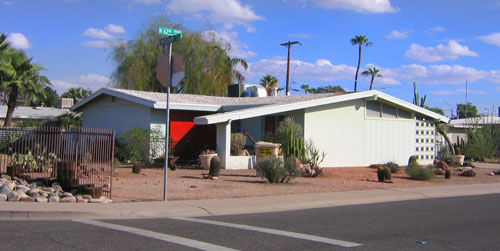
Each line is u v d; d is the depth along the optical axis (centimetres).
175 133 2427
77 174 1365
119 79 3834
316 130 2347
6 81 2802
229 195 1353
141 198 1255
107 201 1188
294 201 1283
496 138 3281
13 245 748
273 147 1962
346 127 2456
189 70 3953
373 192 1509
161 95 2580
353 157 2481
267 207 1206
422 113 2720
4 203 1116
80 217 1035
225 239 823
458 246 800
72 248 736
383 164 2442
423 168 1984
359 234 888
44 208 1062
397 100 2594
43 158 1672
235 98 2884
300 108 2233
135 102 2362
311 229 930
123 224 957
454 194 1580
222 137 2103
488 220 1059
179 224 966
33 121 3092
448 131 3734
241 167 2120
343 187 1619
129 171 1892
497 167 2697
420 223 1012
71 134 1655
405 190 1585
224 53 4091
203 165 2077
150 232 874
